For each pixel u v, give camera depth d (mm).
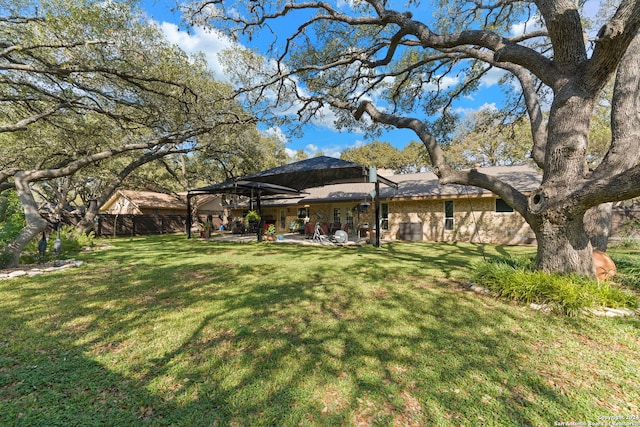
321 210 17688
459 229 13477
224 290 5098
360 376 2422
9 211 8008
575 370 2533
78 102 9477
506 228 12523
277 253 9930
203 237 16250
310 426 1879
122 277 6121
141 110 10594
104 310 4039
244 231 19297
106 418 1943
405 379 2381
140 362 2652
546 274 4512
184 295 4789
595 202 4090
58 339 3115
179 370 2521
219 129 13719
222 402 2109
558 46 4484
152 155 14578
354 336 3168
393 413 2002
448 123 10953
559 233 4574
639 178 3467
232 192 15086
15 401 2098
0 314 3861
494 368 2545
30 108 9844
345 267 7211
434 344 2979
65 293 4898
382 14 6426
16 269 6844
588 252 4598
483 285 4949
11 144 12398
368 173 11047
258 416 1973
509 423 1912
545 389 2268
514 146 22438
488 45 5285
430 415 1980
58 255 8359
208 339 3125
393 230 14859
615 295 4004
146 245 12516
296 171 11094
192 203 25672
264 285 5438
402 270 6750
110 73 8352
